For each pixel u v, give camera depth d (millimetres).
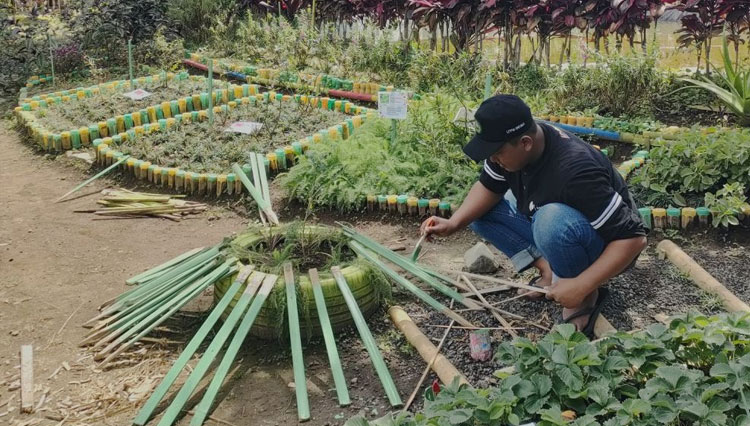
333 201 6016
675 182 5621
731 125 7145
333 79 9391
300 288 4043
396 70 9578
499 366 3750
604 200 3486
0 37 11117
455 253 5168
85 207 6324
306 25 10422
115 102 8664
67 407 3633
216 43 11398
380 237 5539
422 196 5930
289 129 7676
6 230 5848
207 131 7602
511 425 2797
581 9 8227
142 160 6938
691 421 2824
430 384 3689
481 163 6055
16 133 8469
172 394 3699
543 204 3701
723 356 3016
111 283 4926
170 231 5812
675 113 7598
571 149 3582
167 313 4059
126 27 11031
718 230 5219
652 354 3041
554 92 7750
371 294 4262
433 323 4199
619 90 7543
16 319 4473
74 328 4359
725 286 4504
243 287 4105
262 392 3699
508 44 9297
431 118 6785
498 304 4348
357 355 3971
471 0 8992
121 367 3945
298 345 3744
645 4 7766
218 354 3998
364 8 10766
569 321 3926
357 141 6652
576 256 3625
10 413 3607
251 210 6160
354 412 3510
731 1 7824
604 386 2863
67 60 10656
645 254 4969
